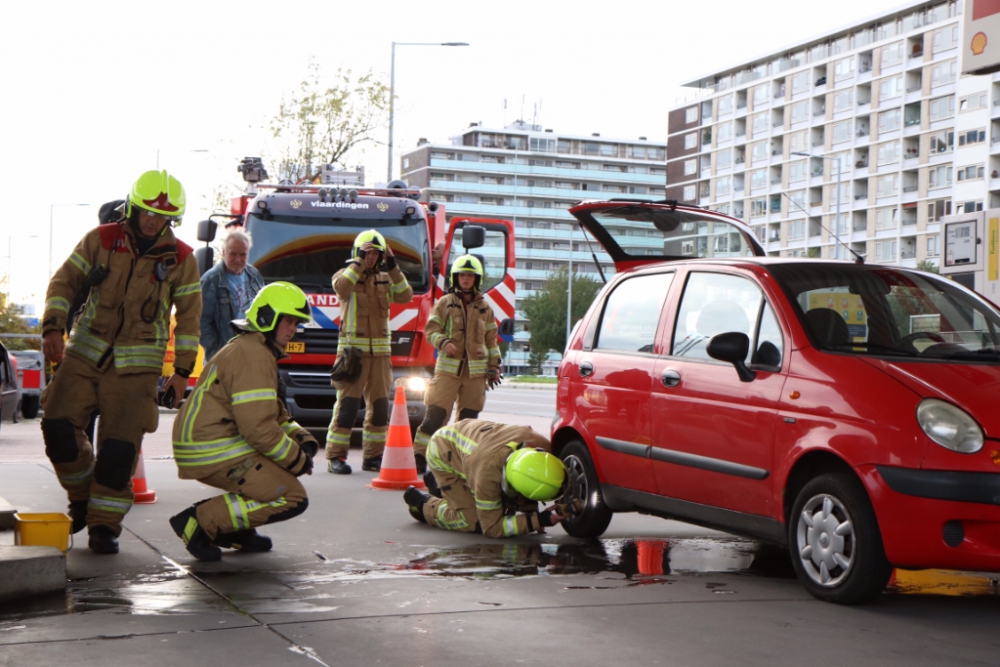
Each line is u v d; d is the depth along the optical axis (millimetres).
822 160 118312
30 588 5344
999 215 10602
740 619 5129
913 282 6559
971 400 5281
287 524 7699
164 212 6355
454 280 11055
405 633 4754
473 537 7305
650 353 6945
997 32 10039
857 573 5352
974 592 5902
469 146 166750
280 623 4891
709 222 8508
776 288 6234
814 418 5594
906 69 107938
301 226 13766
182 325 6695
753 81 128250
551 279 100812
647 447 6723
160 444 13367
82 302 6777
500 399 31609
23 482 9711
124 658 4305
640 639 4730
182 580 5809
